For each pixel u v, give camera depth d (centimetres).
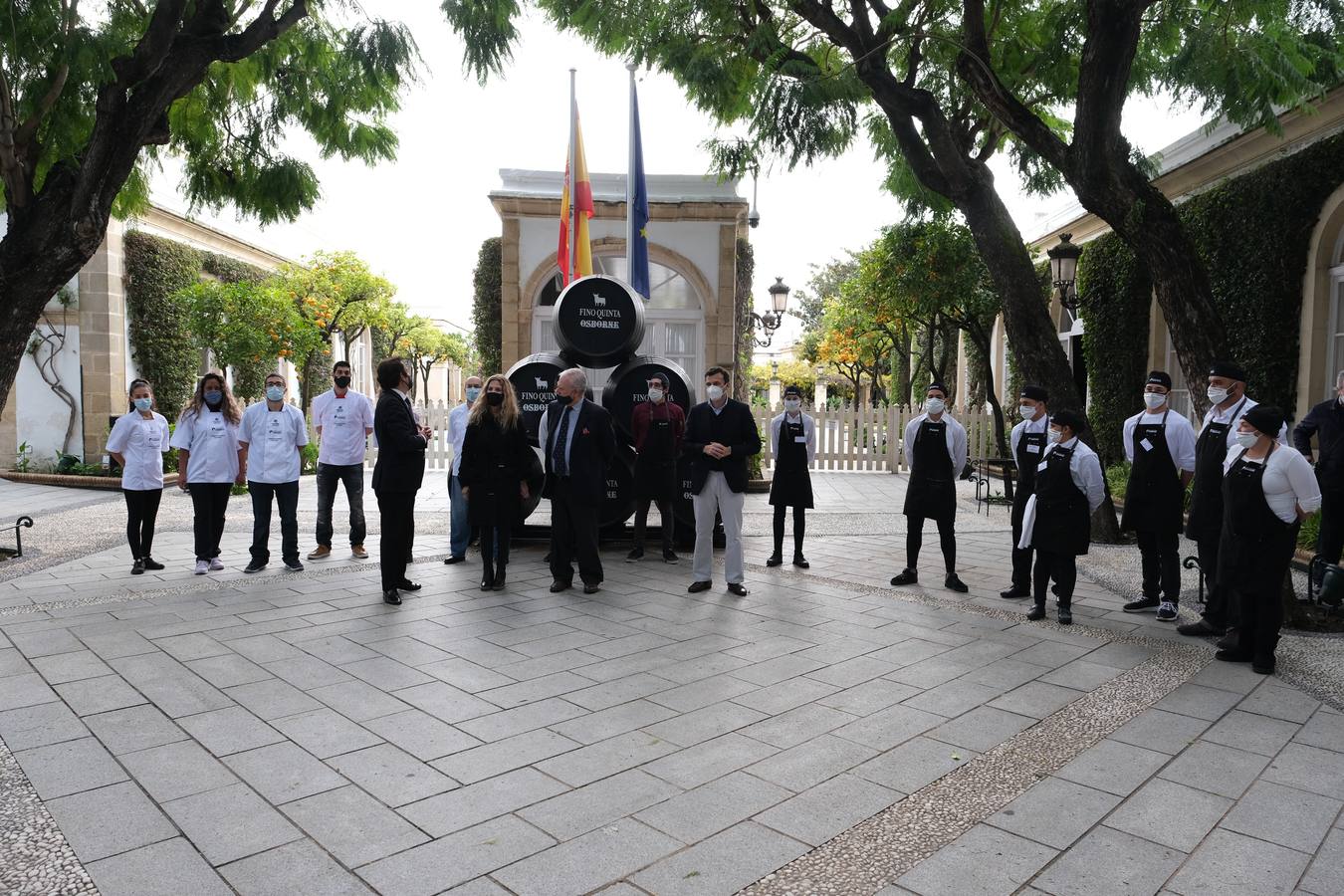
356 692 443
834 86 770
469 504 673
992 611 625
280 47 916
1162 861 286
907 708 427
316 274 1875
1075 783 345
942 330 1642
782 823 310
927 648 531
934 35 832
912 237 1463
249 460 741
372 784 338
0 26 668
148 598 641
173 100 770
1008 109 796
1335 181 904
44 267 752
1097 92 709
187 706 421
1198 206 1109
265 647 519
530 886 268
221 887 266
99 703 423
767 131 779
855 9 819
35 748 370
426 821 308
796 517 789
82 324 1495
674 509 861
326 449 793
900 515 1153
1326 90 830
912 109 875
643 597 664
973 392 1998
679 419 812
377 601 639
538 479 696
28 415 1516
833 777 349
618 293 847
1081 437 938
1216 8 760
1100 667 495
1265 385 996
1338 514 679
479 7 721
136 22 830
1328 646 534
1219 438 547
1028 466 649
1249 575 479
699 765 359
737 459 671
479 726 399
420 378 4266
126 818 309
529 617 599
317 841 294
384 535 629
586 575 671
